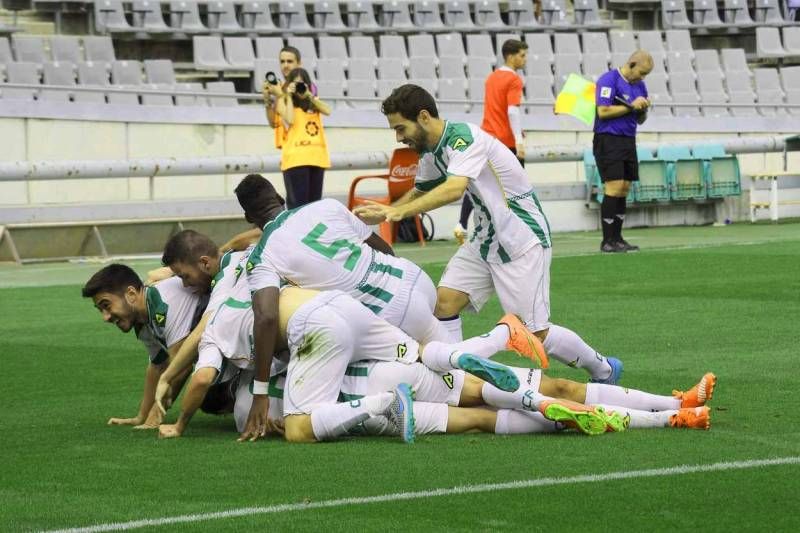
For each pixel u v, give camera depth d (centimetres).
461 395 1609
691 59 6706
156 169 4397
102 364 2234
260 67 6100
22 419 1772
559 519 1196
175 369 1658
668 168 5069
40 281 3538
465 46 6875
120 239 4378
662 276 3309
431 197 1775
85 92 5291
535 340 1714
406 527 1178
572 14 7431
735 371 2008
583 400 1631
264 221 1750
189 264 1661
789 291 2955
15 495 1329
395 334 1605
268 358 1571
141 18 6334
